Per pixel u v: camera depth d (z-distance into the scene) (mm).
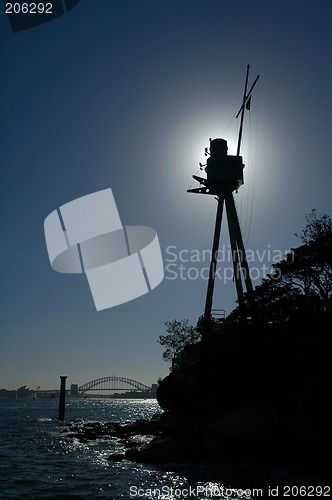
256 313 55938
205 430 50688
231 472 41344
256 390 50688
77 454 56031
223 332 60375
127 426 83438
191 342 74125
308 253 54656
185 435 55562
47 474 42156
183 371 65062
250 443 47625
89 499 32875
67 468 45312
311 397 46594
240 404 51094
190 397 59312
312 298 52750
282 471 40844
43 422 114500
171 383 65125
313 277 55281
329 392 46281
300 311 52312
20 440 72562
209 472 41625
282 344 51625
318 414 45562
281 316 54406
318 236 58094
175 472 42062
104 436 76438
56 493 34719
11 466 46594
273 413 48062
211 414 52719
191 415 58281
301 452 44875
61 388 118750
